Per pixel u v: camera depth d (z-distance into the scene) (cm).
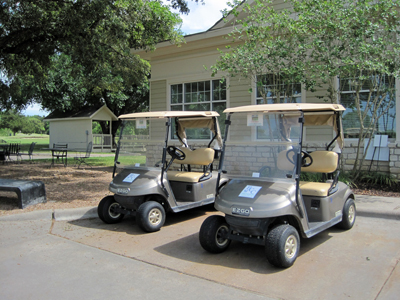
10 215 550
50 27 929
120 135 579
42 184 653
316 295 301
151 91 1141
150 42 1013
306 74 738
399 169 739
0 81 1099
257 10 794
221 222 412
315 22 671
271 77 867
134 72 1095
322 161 472
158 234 495
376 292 304
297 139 385
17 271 367
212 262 386
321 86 762
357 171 783
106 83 1137
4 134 8088
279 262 350
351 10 670
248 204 366
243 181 407
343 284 321
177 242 458
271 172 396
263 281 333
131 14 928
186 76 1059
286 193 369
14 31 917
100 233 503
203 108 1038
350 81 768
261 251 420
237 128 422
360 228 493
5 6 867
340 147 509
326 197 423
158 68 1121
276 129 397
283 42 705
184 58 1065
